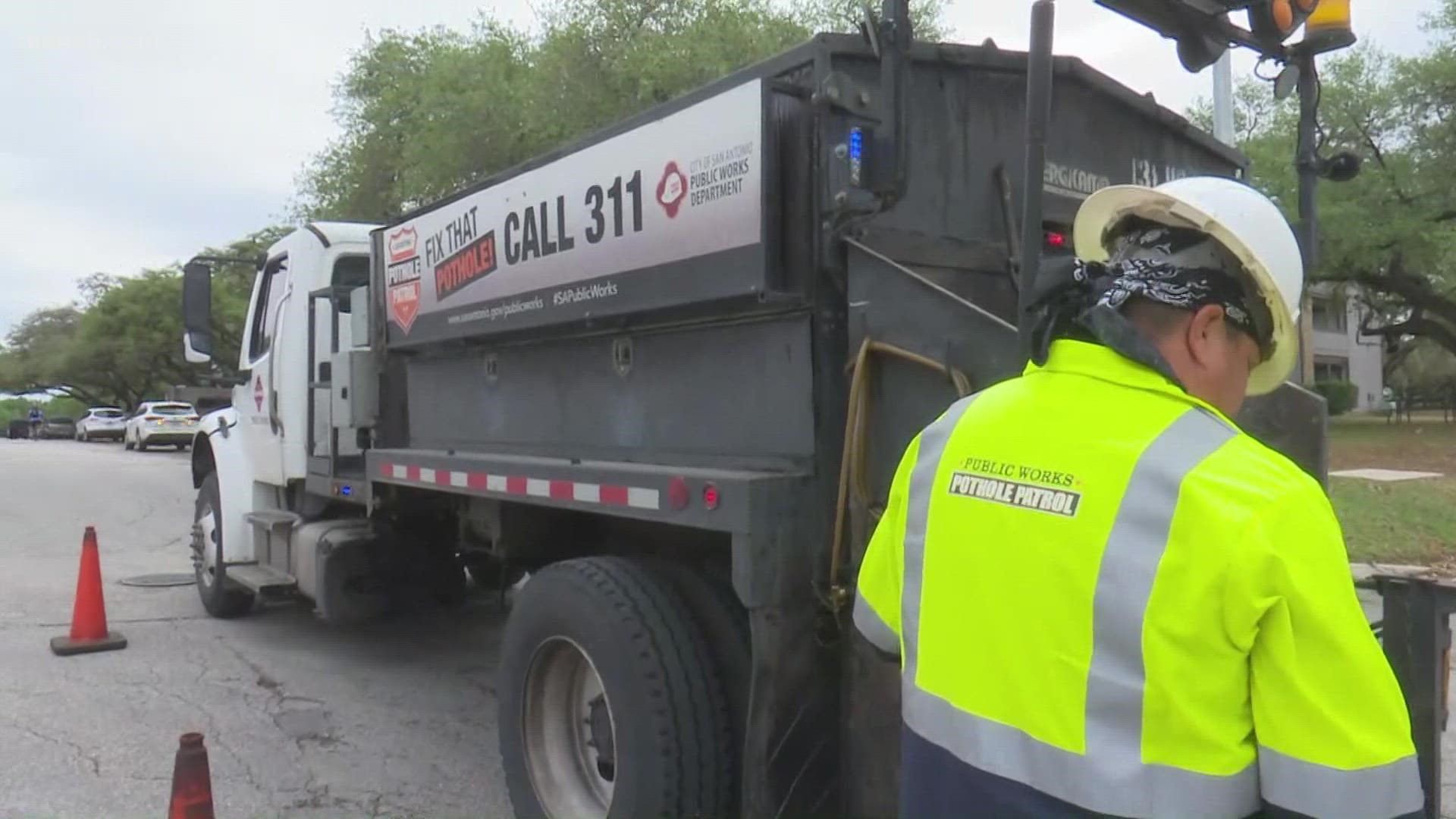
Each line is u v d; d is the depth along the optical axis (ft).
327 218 74.18
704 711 10.64
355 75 74.79
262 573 22.53
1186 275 5.28
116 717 17.92
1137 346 5.16
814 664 9.75
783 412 10.18
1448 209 78.13
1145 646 4.64
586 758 12.12
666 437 11.63
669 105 10.72
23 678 20.15
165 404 113.91
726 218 10.04
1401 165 77.71
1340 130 77.51
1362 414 139.44
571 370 13.12
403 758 16.17
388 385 17.48
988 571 5.30
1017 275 10.82
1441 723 6.97
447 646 22.82
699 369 11.17
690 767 10.51
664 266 10.80
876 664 9.37
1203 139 13.23
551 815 11.82
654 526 12.11
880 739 9.34
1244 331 5.38
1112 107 12.21
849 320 9.59
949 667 5.46
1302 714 4.39
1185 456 4.79
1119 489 4.87
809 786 9.69
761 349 10.40
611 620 10.83
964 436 5.74
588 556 13.06
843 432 9.75
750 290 9.75
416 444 16.79
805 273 9.78
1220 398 5.39
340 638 23.49
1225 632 4.51
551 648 11.93
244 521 24.00
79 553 37.22
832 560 9.58
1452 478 47.14
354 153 74.33
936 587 5.61
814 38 9.70
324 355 21.40
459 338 14.79
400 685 19.94
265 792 14.79
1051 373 5.51
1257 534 4.46
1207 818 4.53
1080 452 5.09
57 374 200.03
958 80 10.65
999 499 5.33
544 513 14.12
